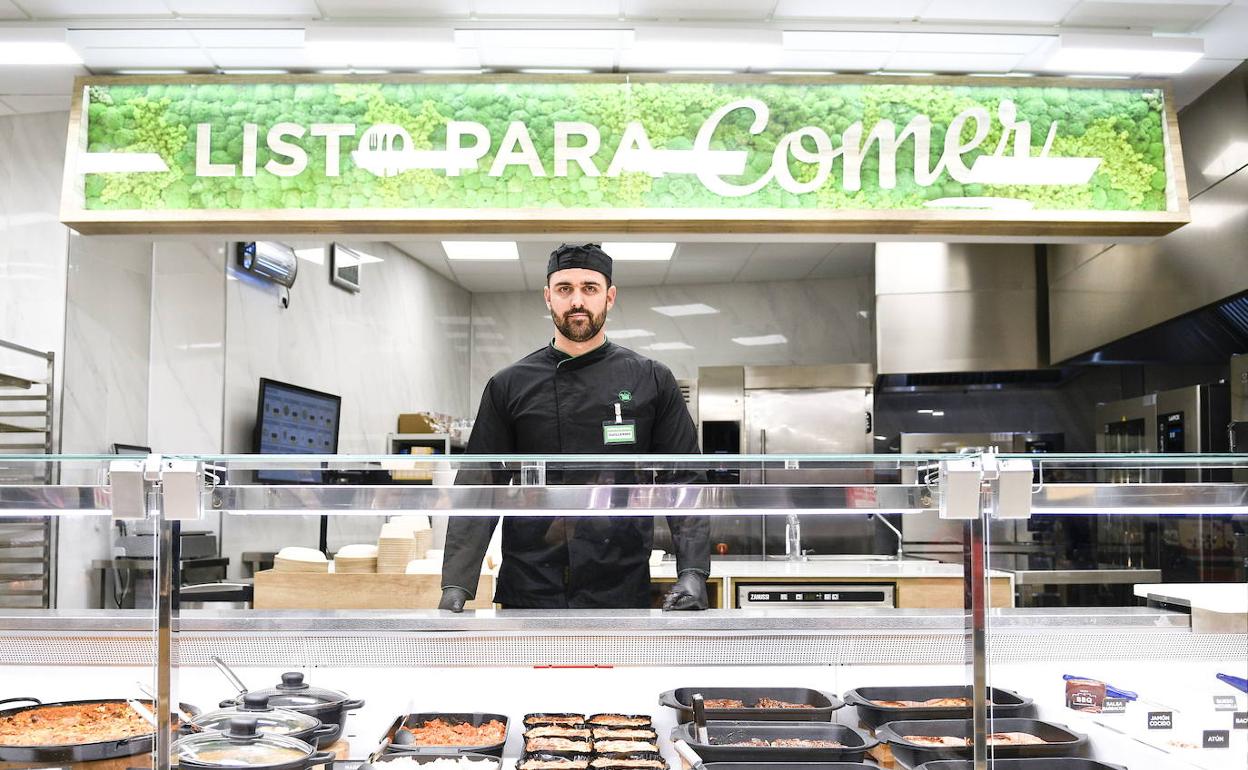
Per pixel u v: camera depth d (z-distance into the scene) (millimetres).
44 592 2312
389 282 7043
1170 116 4113
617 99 4043
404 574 2332
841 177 4047
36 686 1748
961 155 4066
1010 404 6984
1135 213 4055
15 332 4590
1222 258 4223
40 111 4641
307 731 1474
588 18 3715
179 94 4047
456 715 1738
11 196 4676
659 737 1717
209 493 1466
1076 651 1832
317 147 4023
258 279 5551
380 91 4043
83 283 4703
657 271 7750
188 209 4000
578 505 1527
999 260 6379
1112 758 1578
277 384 5398
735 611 1875
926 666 1827
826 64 4102
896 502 1536
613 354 2584
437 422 6875
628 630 1801
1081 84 4109
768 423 6949
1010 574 2389
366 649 1774
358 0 3580
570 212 3982
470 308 8523
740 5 3637
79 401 4645
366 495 1504
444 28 3715
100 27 3764
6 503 1455
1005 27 3807
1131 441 5219
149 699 1640
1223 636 1846
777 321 8094
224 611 1801
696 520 2006
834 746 1550
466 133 4020
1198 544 2098
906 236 4309
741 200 4031
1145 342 5355
